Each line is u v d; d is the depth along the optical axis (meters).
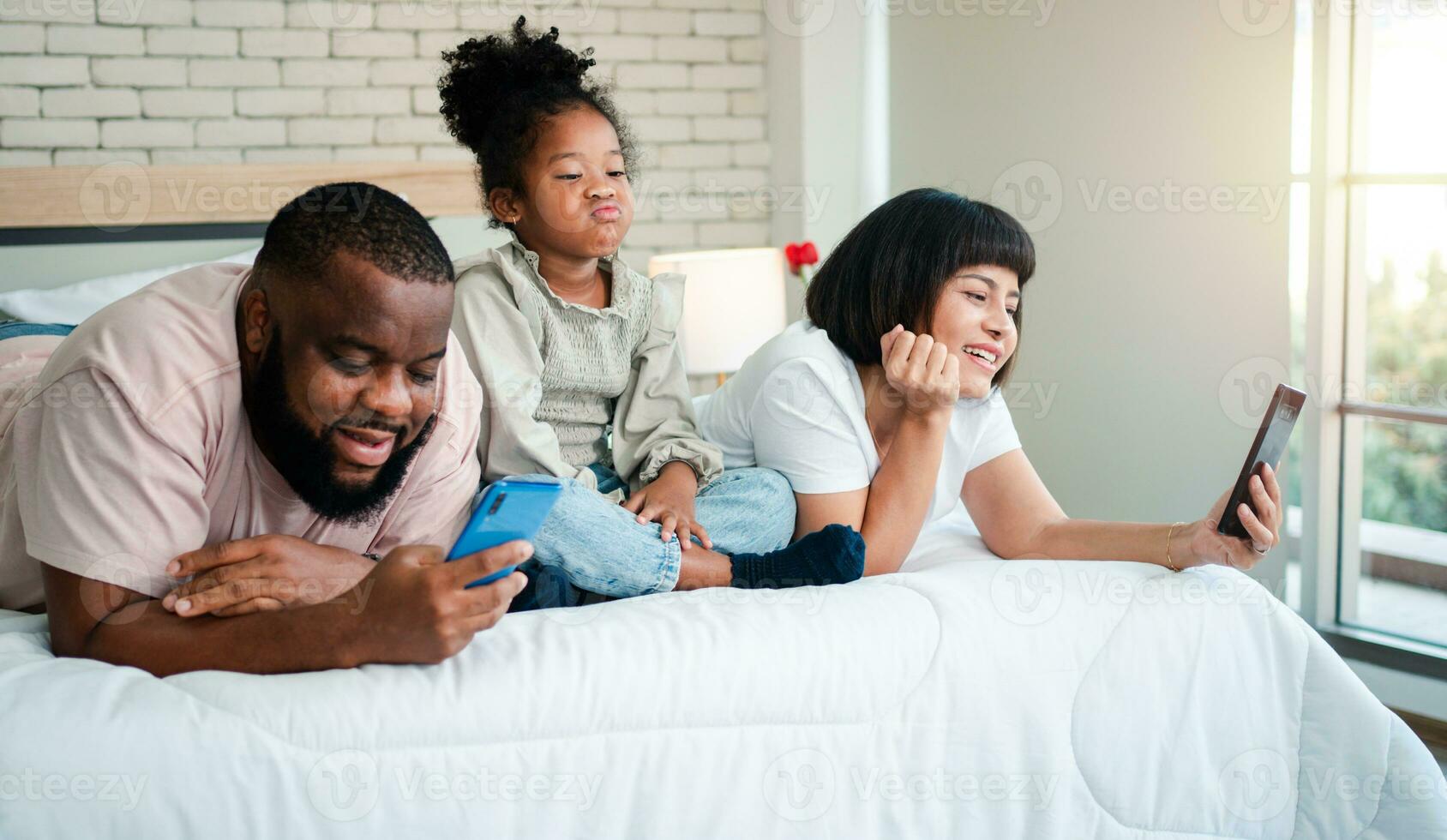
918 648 1.43
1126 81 3.05
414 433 1.34
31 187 3.27
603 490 1.91
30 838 1.09
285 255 1.23
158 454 1.25
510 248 1.90
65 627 1.26
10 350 1.71
